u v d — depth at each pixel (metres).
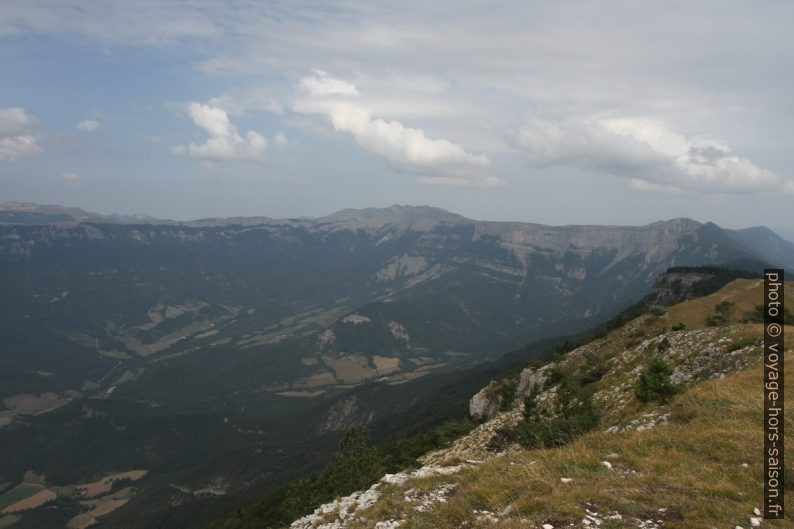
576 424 28.92
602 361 68.62
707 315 80.94
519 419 54.09
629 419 27.03
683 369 42.62
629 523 13.20
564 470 17.48
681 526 12.85
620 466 17.83
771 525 13.03
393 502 16.53
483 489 16.22
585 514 13.70
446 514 14.84
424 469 20.30
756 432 19.31
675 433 20.48
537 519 13.50
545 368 77.19
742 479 15.88
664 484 15.65
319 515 18.80
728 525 12.94
